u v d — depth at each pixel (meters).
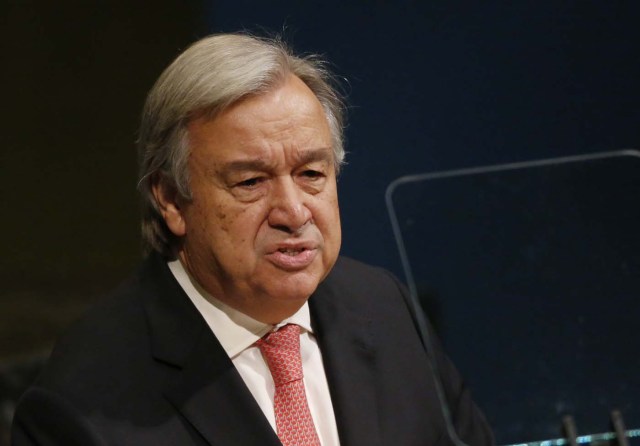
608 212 5.01
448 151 8.90
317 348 5.23
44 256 9.02
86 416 4.65
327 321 5.29
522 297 4.88
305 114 4.61
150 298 5.06
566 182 5.05
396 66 8.82
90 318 5.07
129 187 9.08
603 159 5.10
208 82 4.53
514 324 4.85
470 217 5.00
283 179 4.58
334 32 8.70
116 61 8.90
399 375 5.32
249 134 4.53
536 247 4.96
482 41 8.90
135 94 8.94
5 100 8.78
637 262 4.93
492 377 4.78
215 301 4.98
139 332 4.97
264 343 4.98
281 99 4.58
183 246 5.02
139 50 8.88
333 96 4.98
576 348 4.79
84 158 8.99
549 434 4.63
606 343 4.79
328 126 4.77
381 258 8.78
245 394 4.79
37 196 8.95
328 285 5.48
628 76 8.96
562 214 5.00
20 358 8.93
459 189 5.04
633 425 4.61
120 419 4.68
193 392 4.78
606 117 8.96
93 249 9.08
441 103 8.90
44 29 8.79
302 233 4.60
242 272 4.64
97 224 9.06
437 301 4.90
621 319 4.83
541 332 4.82
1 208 8.88
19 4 8.73
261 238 4.61
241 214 4.59
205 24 8.68
